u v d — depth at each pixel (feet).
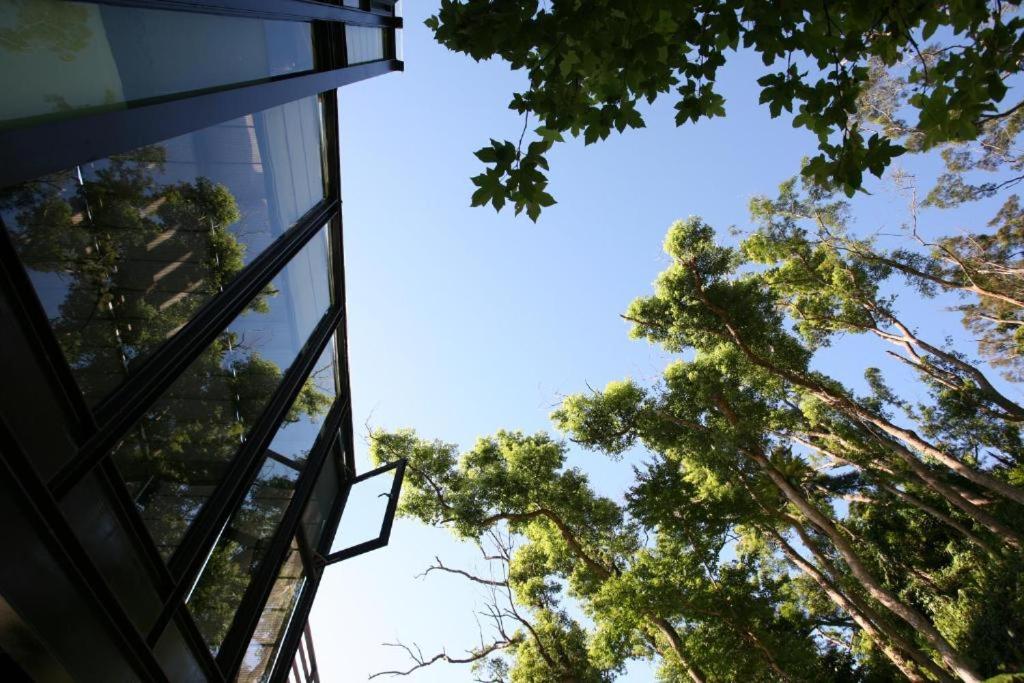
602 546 54.54
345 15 23.98
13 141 8.70
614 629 44.91
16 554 9.13
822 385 64.13
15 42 9.11
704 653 44.65
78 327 11.62
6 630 9.59
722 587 48.47
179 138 15.25
